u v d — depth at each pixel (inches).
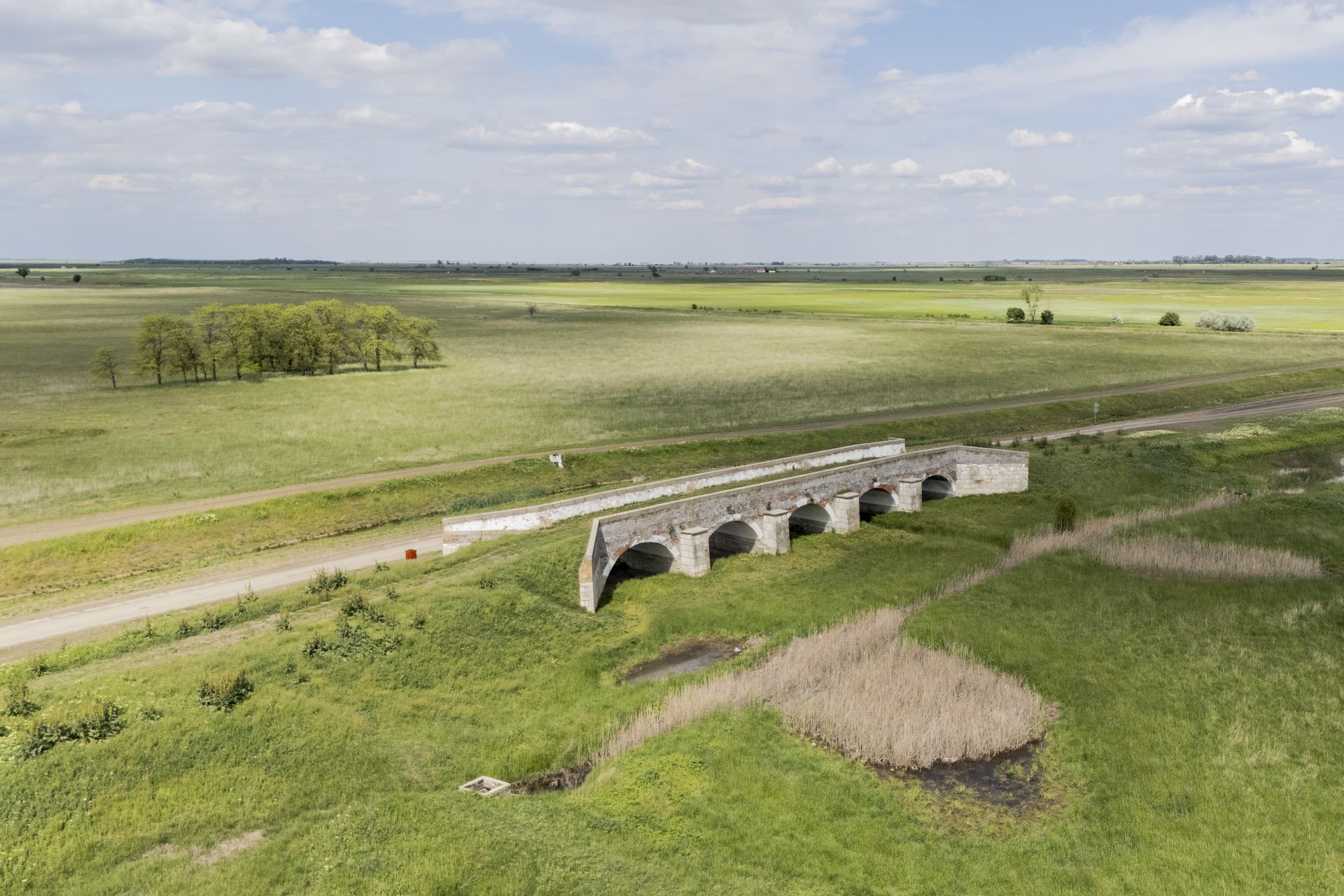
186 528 2266.2
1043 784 1344.7
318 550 2230.6
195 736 1283.2
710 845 1186.0
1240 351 5703.7
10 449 3142.2
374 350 5374.0
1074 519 2427.4
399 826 1178.0
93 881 1067.3
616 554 1996.8
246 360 4985.2
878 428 3563.0
